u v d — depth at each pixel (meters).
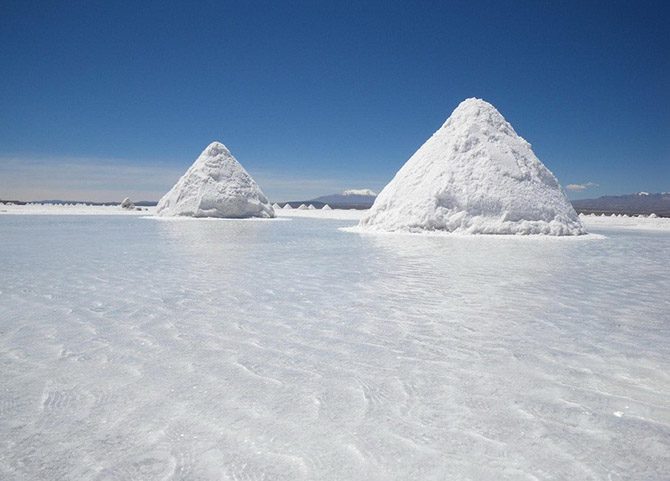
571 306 5.12
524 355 3.48
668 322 4.44
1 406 2.56
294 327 4.23
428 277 7.10
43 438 2.23
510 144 17.61
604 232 19.58
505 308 5.04
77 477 1.93
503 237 14.79
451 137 17.94
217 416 2.47
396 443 2.21
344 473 1.97
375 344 3.74
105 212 37.81
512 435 2.29
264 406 2.59
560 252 10.74
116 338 3.83
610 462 2.06
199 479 1.92
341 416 2.48
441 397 2.73
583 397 2.73
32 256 9.34
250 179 31.30
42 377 2.97
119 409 2.54
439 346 3.69
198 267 8.01
